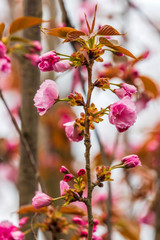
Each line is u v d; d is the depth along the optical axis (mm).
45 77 1811
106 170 1073
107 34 1045
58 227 1274
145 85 1531
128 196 1951
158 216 1635
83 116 1070
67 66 1063
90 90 1059
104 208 1654
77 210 1274
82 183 1074
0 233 1190
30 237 1314
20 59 1396
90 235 1049
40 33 1427
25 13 1413
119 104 1051
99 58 1062
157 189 1825
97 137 1410
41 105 1075
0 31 1352
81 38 1050
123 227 1621
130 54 1060
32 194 1372
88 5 1775
